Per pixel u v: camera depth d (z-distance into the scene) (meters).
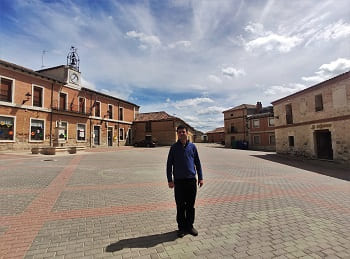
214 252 2.82
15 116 19.77
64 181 7.15
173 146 3.64
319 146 16.52
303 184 7.36
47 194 5.54
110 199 5.22
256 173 9.70
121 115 36.72
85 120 28.27
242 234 3.38
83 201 5.03
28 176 7.86
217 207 4.75
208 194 5.89
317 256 2.75
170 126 37.56
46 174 8.34
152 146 34.28
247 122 39.16
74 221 3.82
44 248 2.87
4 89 19.27
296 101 18.89
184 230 3.39
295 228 3.63
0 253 2.72
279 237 3.28
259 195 5.81
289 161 15.57
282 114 21.27
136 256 2.70
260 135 36.56
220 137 66.75
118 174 8.77
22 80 20.55
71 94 26.31
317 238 3.26
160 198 5.38
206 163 13.42
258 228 3.61
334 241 3.17
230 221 3.92
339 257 2.74
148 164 12.23
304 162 14.98
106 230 3.47
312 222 3.90
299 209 4.64
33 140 21.20
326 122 15.23
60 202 4.91
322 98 15.67
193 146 3.67
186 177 3.45
